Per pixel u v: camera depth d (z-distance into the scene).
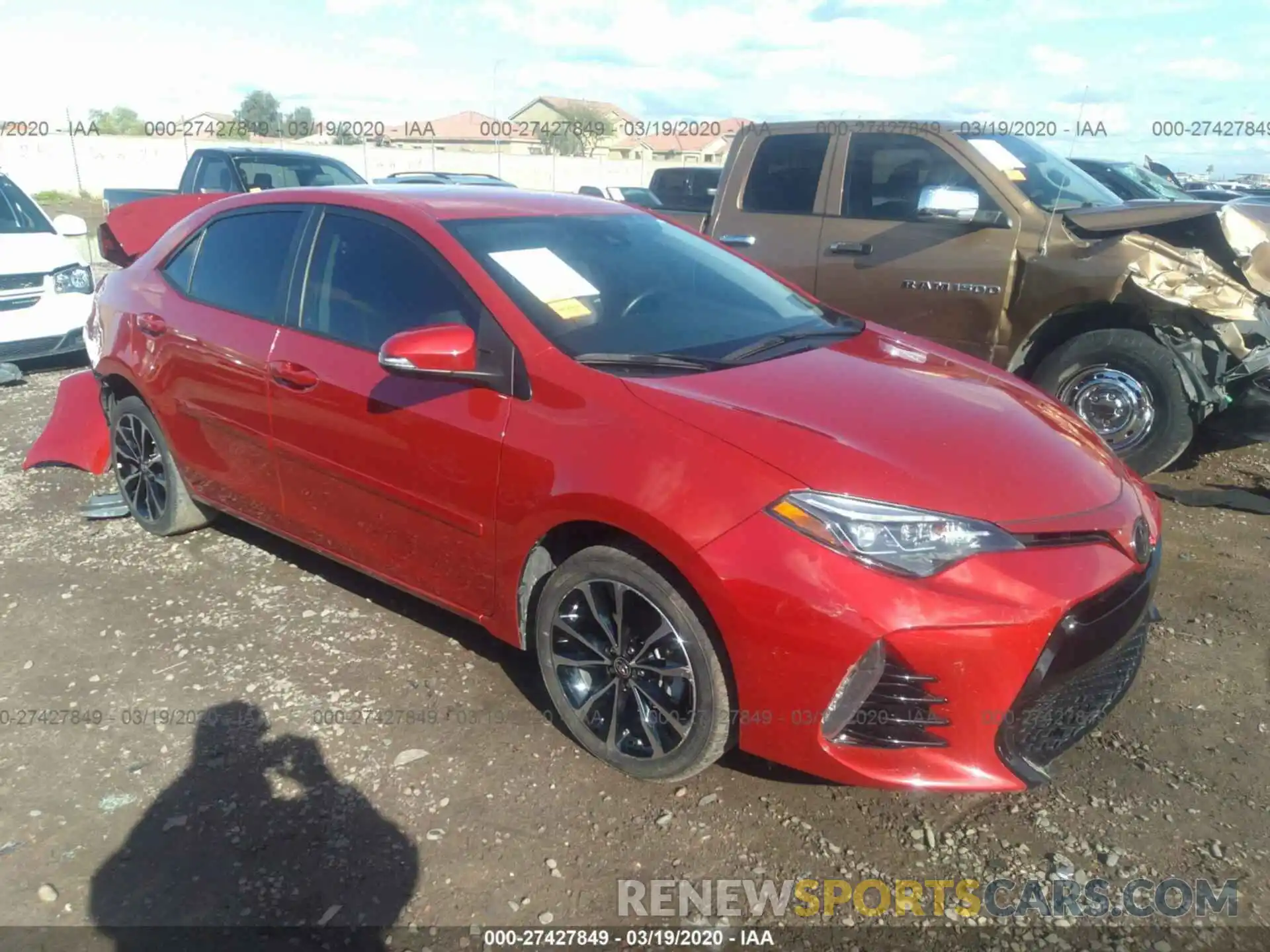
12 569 4.38
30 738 3.15
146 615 3.94
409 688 3.39
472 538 3.11
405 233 3.45
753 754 2.68
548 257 3.42
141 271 4.54
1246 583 4.17
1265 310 5.10
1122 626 2.62
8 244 7.77
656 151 34.78
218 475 4.12
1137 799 2.81
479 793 2.85
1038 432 2.92
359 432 3.36
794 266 6.15
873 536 2.42
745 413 2.71
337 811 2.79
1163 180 11.19
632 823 2.73
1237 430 5.50
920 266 5.66
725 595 2.48
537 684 3.41
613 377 2.88
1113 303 5.16
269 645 3.69
